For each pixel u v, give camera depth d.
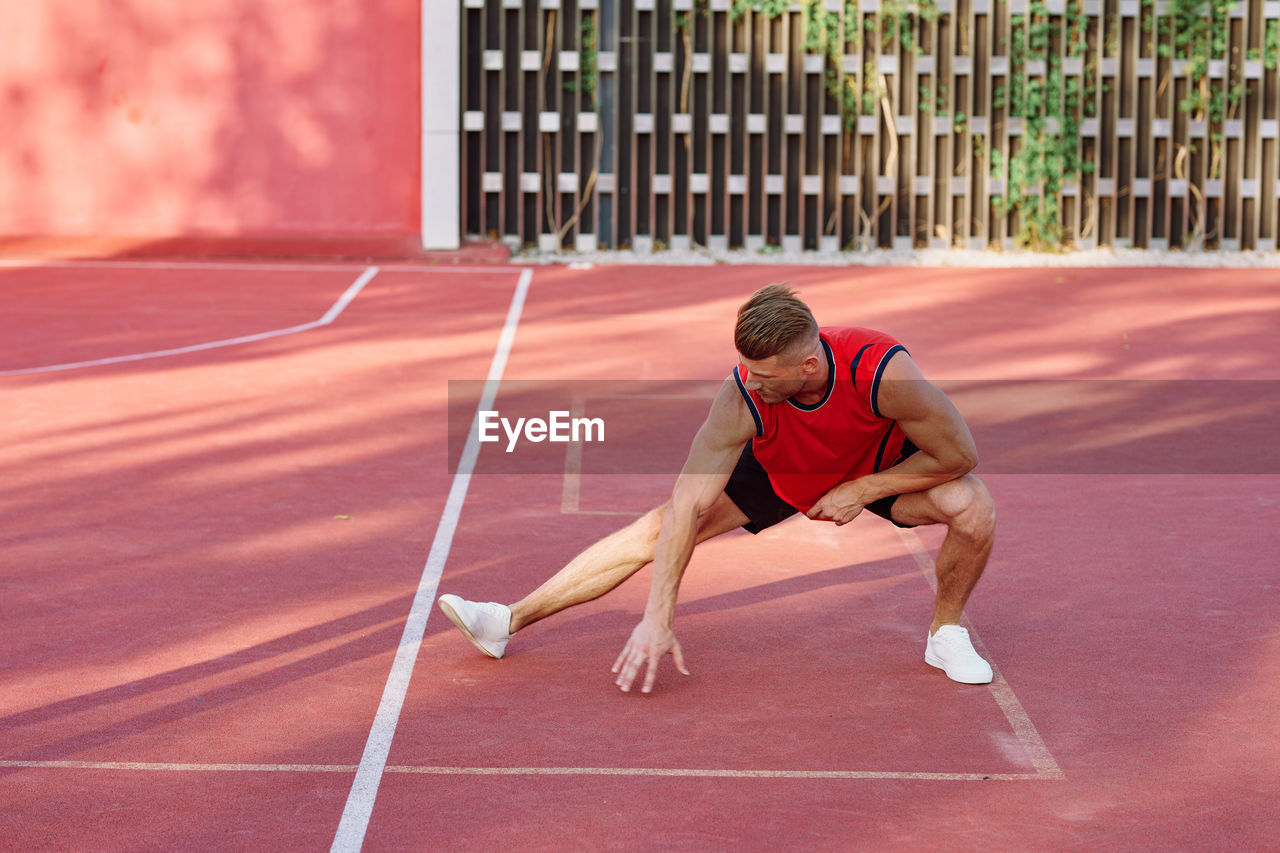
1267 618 5.16
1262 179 16.33
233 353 10.35
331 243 15.80
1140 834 3.56
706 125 15.86
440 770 3.91
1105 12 15.92
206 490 6.82
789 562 5.85
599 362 10.13
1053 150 16.02
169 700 4.38
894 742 4.12
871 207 16.16
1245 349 10.83
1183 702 4.41
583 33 15.72
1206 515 6.52
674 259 15.72
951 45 15.78
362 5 15.60
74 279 14.05
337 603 5.27
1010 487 7.01
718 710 4.35
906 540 6.15
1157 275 14.87
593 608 5.31
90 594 5.33
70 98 15.65
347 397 8.96
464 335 11.16
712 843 3.50
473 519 6.39
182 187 15.84
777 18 15.86
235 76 15.68
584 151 16.02
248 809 3.68
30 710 4.29
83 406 8.60
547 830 3.57
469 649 4.86
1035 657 4.80
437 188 15.62
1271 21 15.95
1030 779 3.88
